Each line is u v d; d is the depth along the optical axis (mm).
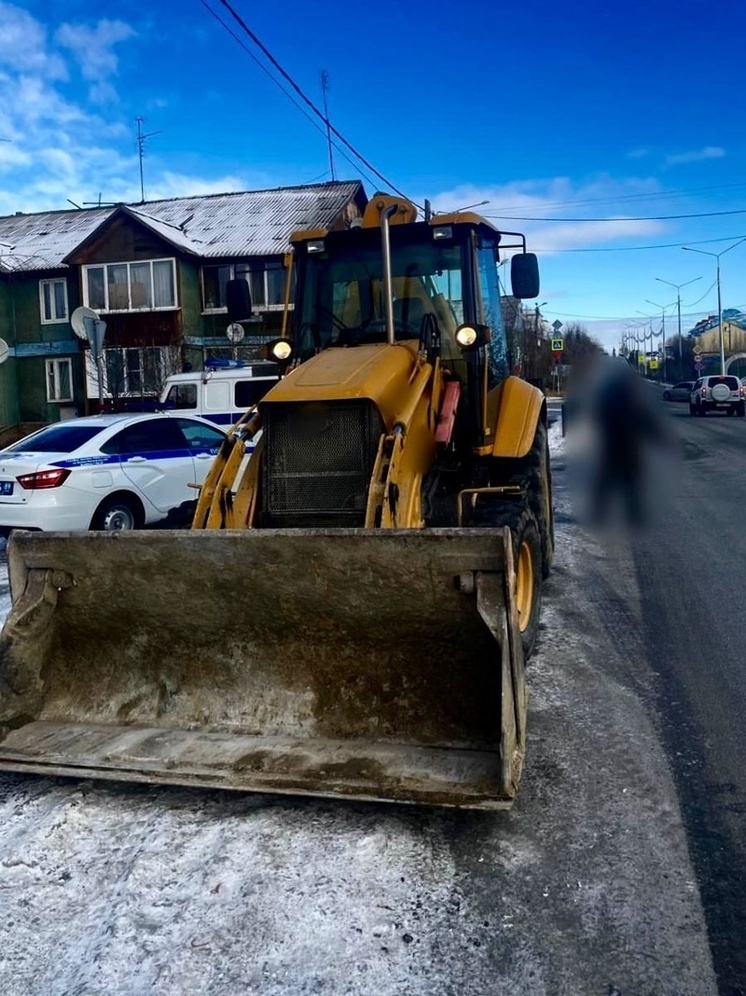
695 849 3221
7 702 3867
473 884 3020
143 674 4027
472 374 5402
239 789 3350
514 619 3334
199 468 9859
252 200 32969
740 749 4023
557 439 20922
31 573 3975
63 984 2568
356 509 4383
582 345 26094
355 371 4570
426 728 3637
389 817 3451
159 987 2543
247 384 15250
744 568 7469
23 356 31391
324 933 2764
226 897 2945
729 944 2705
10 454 8828
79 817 3486
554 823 3406
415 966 2625
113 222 29141
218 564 3672
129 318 29031
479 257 5793
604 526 9742
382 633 3705
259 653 3893
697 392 34656
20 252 32094
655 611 6242
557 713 4457
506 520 4789
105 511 8898
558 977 2580
